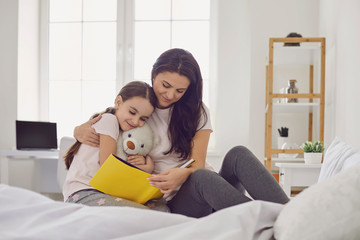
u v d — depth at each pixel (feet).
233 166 4.43
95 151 4.72
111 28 13.28
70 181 4.58
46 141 11.72
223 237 2.11
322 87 9.50
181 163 5.14
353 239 2.20
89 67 13.39
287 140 11.35
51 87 13.52
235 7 11.95
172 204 4.58
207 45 13.05
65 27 13.43
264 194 4.09
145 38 13.17
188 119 5.10
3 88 12.34
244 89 11.94
